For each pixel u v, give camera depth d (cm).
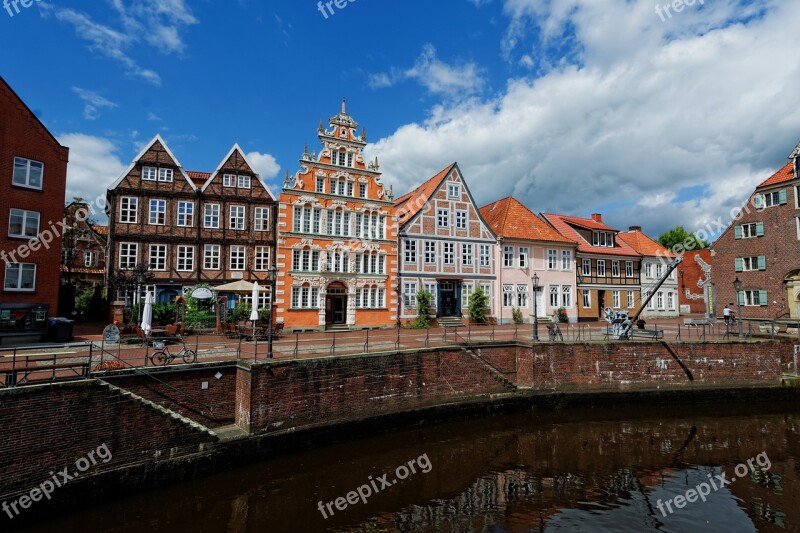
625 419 2106
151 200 3008
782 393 2409
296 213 3197
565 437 1844
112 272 2873
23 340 2066
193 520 1121
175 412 1431
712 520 1192
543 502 1277
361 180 3428
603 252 4291
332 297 3284
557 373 2275
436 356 2033
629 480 1438
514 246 3916
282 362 1599
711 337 2619
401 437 1772
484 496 1307
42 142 2291
